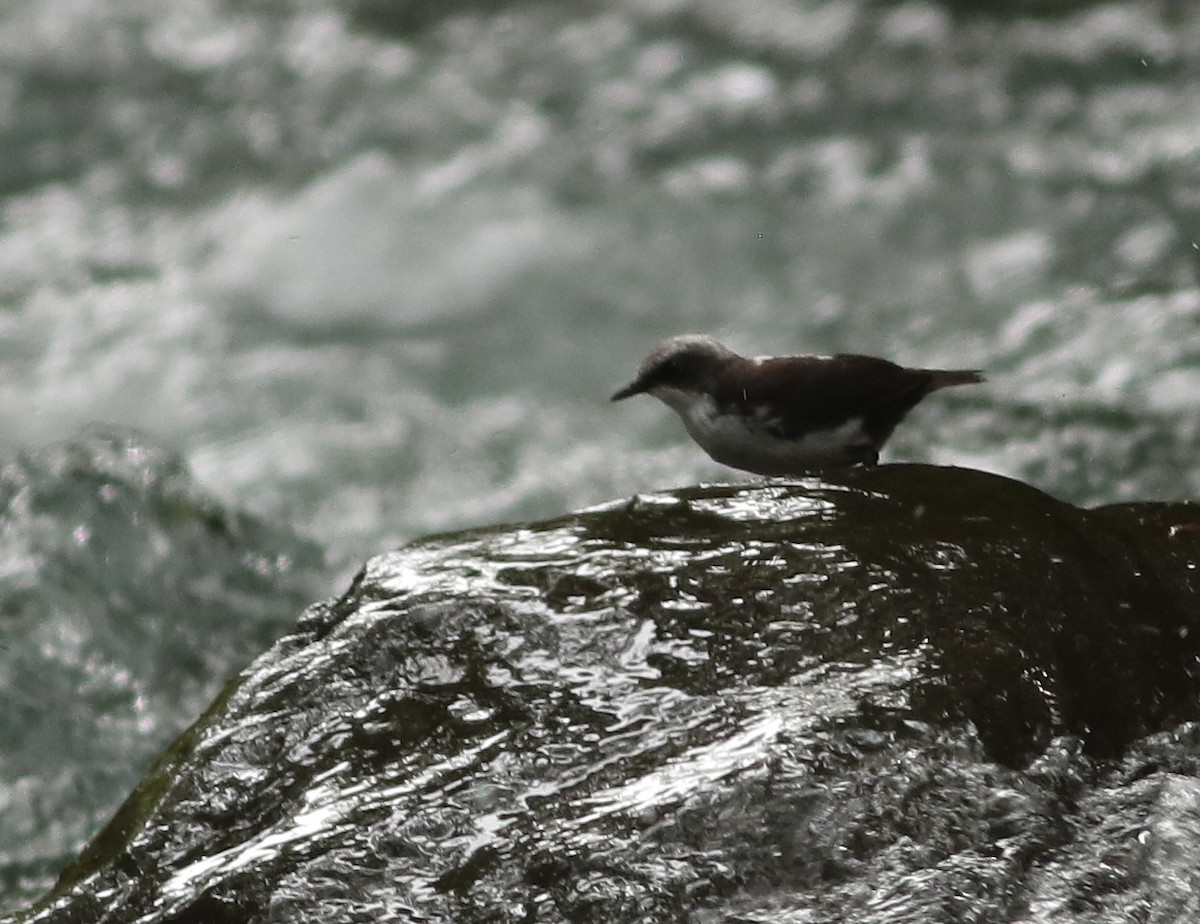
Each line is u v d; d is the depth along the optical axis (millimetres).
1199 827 5012
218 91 22031
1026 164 19266
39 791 9031
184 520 11039
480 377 15875
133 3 24500
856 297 17031
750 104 21297
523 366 16094
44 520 10734
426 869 4945
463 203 18969
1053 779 5141
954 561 5914
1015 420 13469
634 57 22781
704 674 5441
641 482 13375
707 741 5188
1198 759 5355
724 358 8289
